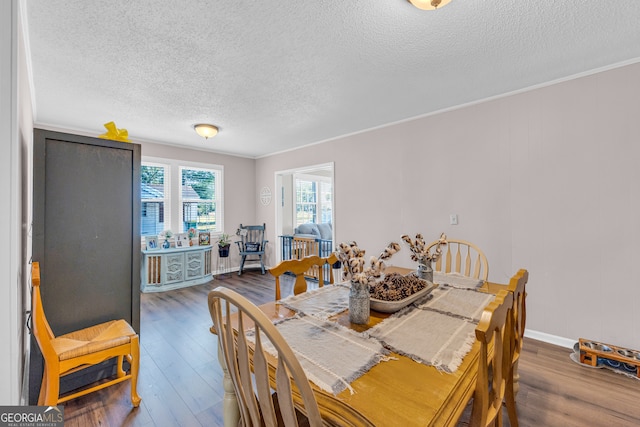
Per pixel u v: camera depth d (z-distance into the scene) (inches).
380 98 110.7
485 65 86.0
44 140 70.4
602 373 80.1
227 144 185.0
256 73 90.2
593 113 89.4
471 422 33.4
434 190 125.6
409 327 47.6
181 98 109.3
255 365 31.4
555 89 96.0
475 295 64.1
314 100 112.3
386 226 143.4
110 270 80.1
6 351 46.0
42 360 70.1
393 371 35.3
